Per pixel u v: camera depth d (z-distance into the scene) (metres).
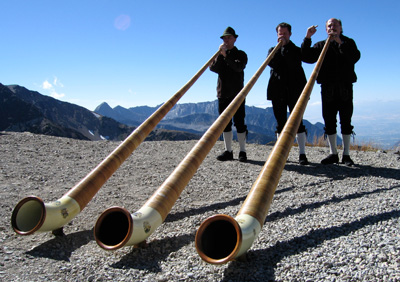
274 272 2.07
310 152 7.75
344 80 5.45
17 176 4.98
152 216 2.33
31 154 6.49
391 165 5.86
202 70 4.95
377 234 2.50
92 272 2.19
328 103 5.66
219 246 2.00
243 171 5.54
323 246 2.38
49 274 2.17
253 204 2.14
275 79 5.86
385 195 3.71
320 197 3.81
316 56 5.54
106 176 2.92
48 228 2.52
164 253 2.48
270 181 2.30
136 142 3.32
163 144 8.34
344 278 1.94
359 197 3.72
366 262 2.09
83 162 6.18
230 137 6.51
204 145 2.90
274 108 5.97
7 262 2.35
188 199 4.00
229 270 2.12
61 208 2.56
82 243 2.75
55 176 5.11
